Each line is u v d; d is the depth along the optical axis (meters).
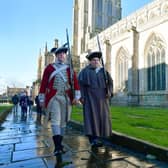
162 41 34.06
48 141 6.36
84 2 68.69
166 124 8.94
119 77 44.28
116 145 5.68
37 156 4.64
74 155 4.69
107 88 5.55
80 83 5.55
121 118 12.06
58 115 5.00
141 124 9.00
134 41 38.84
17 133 8.02
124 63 43.06
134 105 37.22
